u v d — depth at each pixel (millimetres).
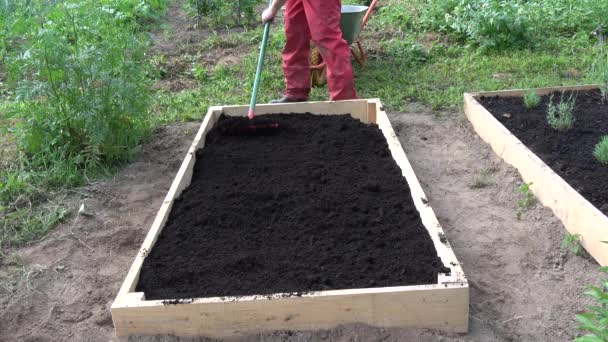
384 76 6594
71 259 3752
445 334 2850
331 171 4297
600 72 6059
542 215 3881
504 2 7770
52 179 4641
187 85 6777
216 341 2855
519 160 4355
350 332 2818
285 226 3596
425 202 3631
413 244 3324
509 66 6715
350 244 3379
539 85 6043
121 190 4578
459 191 4328
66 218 4207
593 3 8078
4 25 7855
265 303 2795
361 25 6641
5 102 6094
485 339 2855
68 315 3236
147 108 5379
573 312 3041
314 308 2807
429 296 2785
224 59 7512
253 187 4086
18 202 4402
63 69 4531
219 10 9008
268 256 3279
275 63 7145
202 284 3064
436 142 5137
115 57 4812
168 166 4938
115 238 3953
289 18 5566
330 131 4957
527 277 3340
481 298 3166
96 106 4602
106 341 3018
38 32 4531
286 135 4957
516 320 3004
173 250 3385
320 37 5293
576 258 3455
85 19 4859
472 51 7375
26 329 3150
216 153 4676
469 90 6117
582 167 4086
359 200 3857
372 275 3055
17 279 3549
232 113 5320
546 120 4906
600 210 3518
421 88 6270
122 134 4961
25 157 4891
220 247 3406
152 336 2861
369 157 4535
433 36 7941
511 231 3781
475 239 3729
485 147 4938
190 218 3713
